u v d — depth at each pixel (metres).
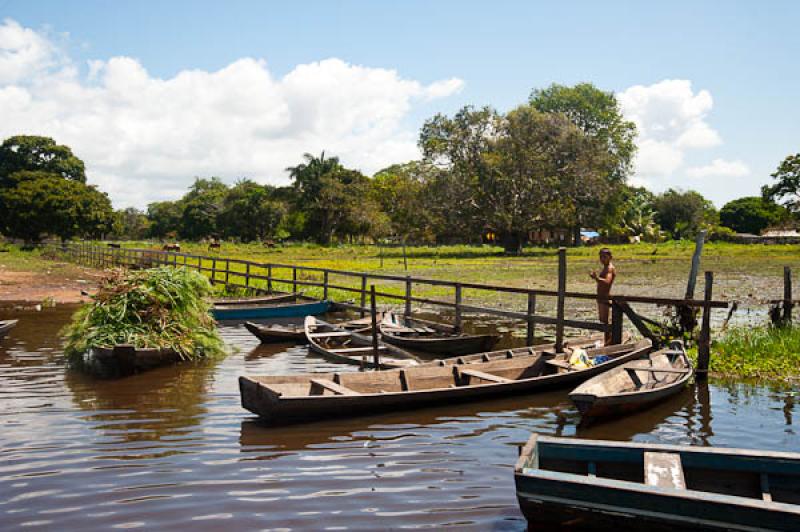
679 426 7.43
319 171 76.56
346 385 8.37
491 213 51.28
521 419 7.80
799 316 15.95
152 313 11.18
